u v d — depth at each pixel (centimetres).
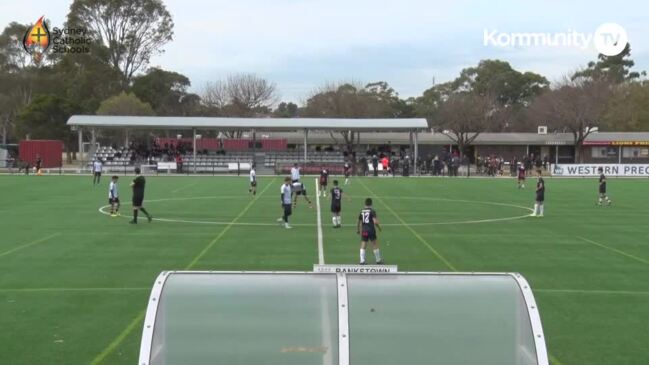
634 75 12769
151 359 560
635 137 8319
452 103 8825
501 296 597
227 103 10731
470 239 2216
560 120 8400
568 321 1202
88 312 1230
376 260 1758
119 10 9725
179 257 1822
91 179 5288
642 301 1359
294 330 591
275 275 605
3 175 5775
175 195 3922
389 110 10694
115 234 2272
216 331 589
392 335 589
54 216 2803
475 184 5084
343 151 7575
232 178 5662
